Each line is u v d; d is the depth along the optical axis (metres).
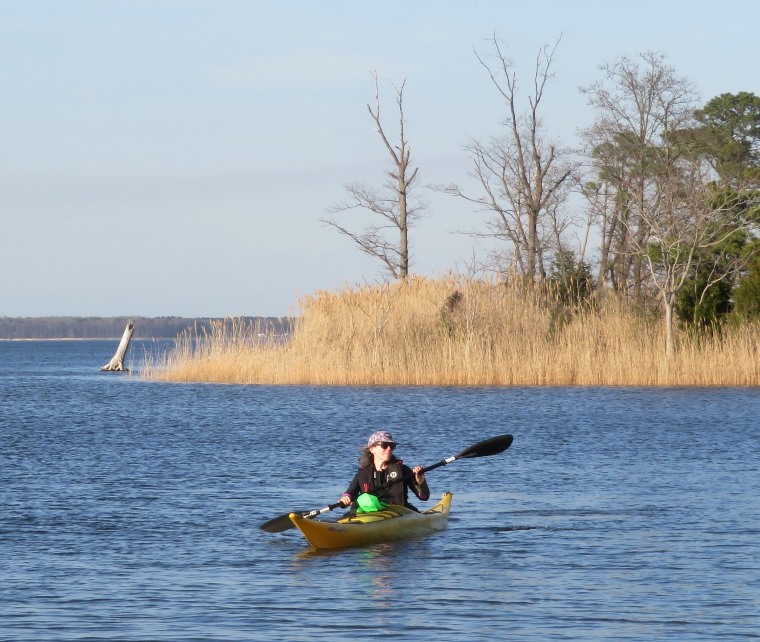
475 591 24.00
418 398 77.38
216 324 98.25
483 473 42.75
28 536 30.23
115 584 24.77
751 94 145.25
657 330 89.00
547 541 29.27
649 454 47.84
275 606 22.92
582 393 78.50
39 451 51.00
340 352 88.50
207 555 27.92
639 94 104.94
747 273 100.88
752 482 39.25
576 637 20.53
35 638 20.70
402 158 111.88
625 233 112.88
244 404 76.81
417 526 30.59
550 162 109.62
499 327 87.50
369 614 22.27
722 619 21.56
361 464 31.58
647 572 25.47
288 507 35.25
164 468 44.59
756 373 81.25
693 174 95.31
